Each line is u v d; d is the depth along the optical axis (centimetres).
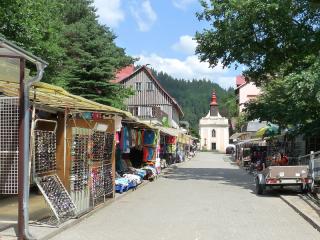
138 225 1130
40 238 903
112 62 3522
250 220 1238
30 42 1866
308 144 2934
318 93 2075
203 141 12875
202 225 1145
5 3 1609
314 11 2453
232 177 2950
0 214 1141
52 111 1186
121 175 1998
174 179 2680
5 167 941
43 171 1033
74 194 1175
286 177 1839
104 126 1430
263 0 2377
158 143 2808
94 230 1053
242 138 6456
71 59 3488
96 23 4444
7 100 938
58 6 2409
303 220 1248
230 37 2555
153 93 7275
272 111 2706
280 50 2628
